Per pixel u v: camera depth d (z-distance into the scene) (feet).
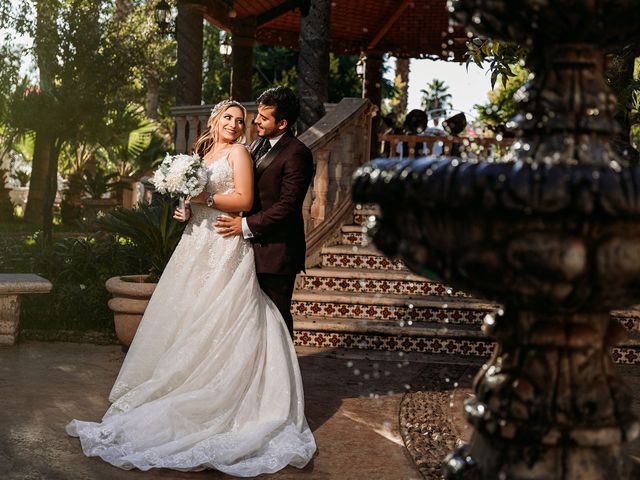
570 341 7.09
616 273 6.36
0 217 71.10
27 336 23.09
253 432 14.16
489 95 44.68
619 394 7.16
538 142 7.04
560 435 6.95
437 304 23.50
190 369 14.75
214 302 15.02
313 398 17.88
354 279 24.97
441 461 13.96
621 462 7.22
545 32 6.96
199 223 15.56
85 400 16.98
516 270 6.47
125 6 55.16
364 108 28.71
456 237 6.61
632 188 5.91
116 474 12.93
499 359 7.54
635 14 6.70
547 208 6.00
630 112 20.62
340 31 57.88
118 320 20.92
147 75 92.17
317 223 26.45
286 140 16.46
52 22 49.73
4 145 66.85
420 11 53.78
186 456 13.38
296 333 23.09
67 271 27.32
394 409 17.22
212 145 16.48
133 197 75.72
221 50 50.85
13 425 15.07
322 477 13.16
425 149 40.09
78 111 49.96
